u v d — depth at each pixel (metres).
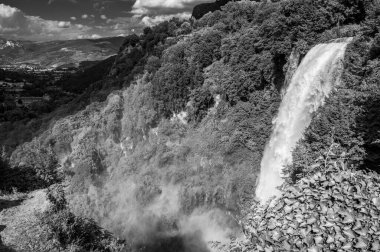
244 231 7.08
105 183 33.72
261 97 25.78
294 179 13.88
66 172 33.72
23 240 15.59
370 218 5.68
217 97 29.03
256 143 24.62
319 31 21.28
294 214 6.20
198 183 27.33
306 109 19.14
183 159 29.14
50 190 21.17
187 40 33.97
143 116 33.66
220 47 30.31
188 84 30.84
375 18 16.78
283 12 23.78
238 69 27.09
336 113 14.48
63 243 15.95
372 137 12.90
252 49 26.45
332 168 6.79
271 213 6.56
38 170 29.69
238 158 25.47
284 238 5.95
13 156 38.34
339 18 20.61
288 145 20.28
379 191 6.20
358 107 13.84
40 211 18.53
